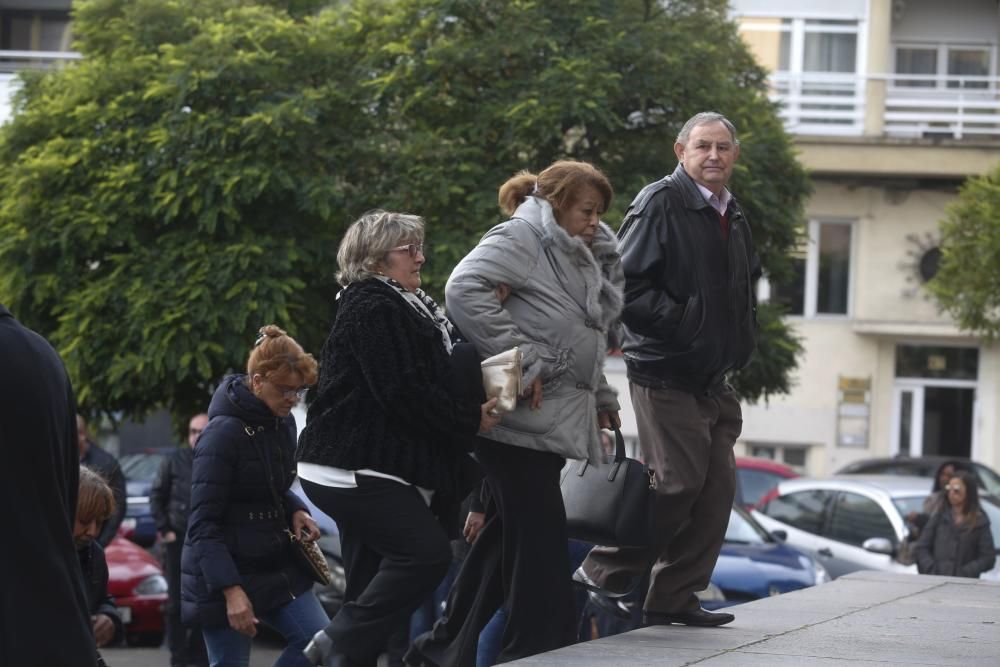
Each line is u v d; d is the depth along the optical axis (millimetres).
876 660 13477
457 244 39531
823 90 74938
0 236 43156
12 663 8836
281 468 16922
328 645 13469
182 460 30516
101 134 43031
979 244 50844
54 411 9164
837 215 74938
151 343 40125
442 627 15250
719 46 47625
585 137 43031
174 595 30281
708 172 15305
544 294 14156
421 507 13562
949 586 21062
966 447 75688
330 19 45438
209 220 40531
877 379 75375
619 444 15438
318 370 15281
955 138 72625
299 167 41188
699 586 15656
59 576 9055
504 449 14133
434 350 13422
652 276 15273
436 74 42156
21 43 78625
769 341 47219
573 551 19875
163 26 45375
